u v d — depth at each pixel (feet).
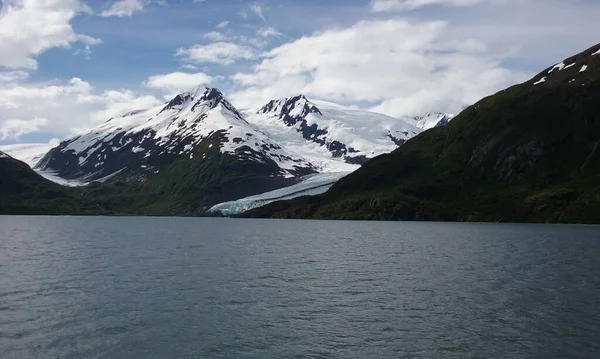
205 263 283.79
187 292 193.26
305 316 158.10
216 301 177.78
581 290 199.21
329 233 583.99
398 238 494.18
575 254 331.16
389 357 122.83
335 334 139.74
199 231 630.33
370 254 338.75
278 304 174.09
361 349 128.06
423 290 200.13
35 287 201.46
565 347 128.98
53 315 156.25
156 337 135.64
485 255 328.70
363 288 204.54
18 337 134.51
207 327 145.18
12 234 538.06
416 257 318.86
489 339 135.54
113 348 126.93
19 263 277.85
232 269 258.78
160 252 344.90
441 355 123.95
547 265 275.18
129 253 336.49
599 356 122.93
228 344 130.82
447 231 613.93
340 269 261.24
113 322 149.07
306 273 245.65
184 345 129.59
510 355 123.95
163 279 223.51
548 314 160.35
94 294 187.93
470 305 173.27
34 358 119.65
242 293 192.44
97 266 266.77
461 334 139.74
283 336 137.59
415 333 140.56
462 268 264.72
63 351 124.47
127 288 200.54
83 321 149.79
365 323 150.51
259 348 128.16
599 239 465.88
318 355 123.85
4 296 183.42
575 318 155.33
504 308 168.76
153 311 162.40
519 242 435.12
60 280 219.00
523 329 143.95
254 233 586.45
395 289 202.49
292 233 584.81
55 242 429.38
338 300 181.06
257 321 151.94
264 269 259.60
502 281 221.46
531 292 195.52
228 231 629.92
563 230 622.95
